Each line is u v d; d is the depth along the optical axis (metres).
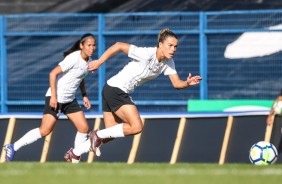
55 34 56.56
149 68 31.25
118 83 31.53
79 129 36.16
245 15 54.72
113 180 23.31
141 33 54.81
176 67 55.66
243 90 54.22
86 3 66.38
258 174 24.95
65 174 24.88
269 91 53.91
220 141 43.03
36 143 44.16
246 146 42.78
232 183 22.67
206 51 54.22
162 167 27.16
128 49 31.09
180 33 54.56
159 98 55.81
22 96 57.75
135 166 27.56
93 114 44.25
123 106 31.53
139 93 56.06
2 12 66.81
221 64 54.28
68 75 35.38
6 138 44.56
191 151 43.16
